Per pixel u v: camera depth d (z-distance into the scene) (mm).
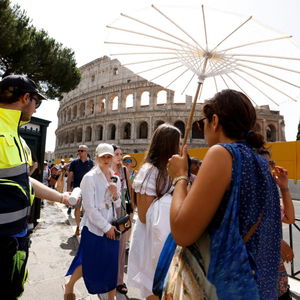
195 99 2266
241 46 2350
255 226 1251
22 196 1976
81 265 3248
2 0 14086
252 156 1312
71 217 9461
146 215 2551
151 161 2699
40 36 18562
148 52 2951
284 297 2496
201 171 1223
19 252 2000
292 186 10484
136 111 46750
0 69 17891
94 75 58000
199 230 1166
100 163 3660
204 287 1235
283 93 2646
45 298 3574
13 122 2082
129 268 2670
